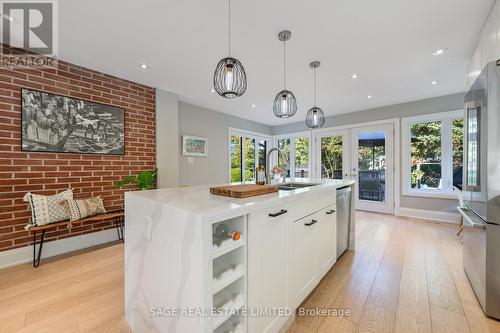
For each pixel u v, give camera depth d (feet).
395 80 10.43
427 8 5.66
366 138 15.72
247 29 6.58
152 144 11.24
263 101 13.96
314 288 5.86
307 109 15.69
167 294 3.46
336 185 6.93
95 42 7.26
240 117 18.37
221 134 16.75
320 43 7.31
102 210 8.75
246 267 3.53
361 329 4.50
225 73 5.82
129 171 10.31
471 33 6.69
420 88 11.53
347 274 6.71
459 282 6.20
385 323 4.66
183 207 3.26
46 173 8.02
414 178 13.99
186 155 14.29
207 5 5.58
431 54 8.00
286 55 8.11
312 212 5.53
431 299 5.46
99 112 9.36
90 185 9.08
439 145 13.16
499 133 4.73
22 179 7.55
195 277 2.91
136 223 4.40
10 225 7.34
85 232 9.04
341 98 13.19
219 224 3.67
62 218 7.64
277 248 4.21
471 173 5.84
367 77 10.09
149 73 9.62
